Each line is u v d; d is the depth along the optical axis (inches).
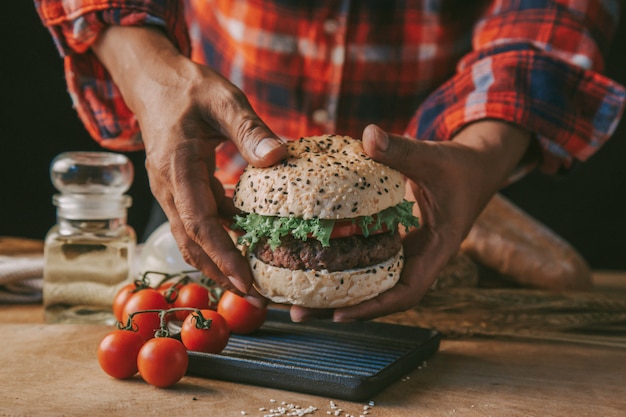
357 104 36.0
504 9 31.2
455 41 35.2
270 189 22.9
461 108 27.6
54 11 28.2
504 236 37.1
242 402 22.4
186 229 23.5
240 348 25.5
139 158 54.1
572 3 30.1
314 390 22.8
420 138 29.3
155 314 26.6
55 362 25.2
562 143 28.2
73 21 27.4
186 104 23.8
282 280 23.1
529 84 27.8
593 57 29.9
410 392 23.4
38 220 54.9
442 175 24.1
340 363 24.4
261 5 34.8
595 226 53.2
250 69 35.9
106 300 29.7
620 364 26.3
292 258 23.0
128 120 31.3
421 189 24.5
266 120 36.9
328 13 34.5
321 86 35.7
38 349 26.4
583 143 28.5
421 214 25.2
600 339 28.5
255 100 36.6
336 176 22.7
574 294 30.8
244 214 25.2
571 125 28.0
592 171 52.6
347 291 23.0
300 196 22.5
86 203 29.6
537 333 28.7
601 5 30.7
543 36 29.8
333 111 36.0
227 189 31.0
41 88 53.3
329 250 22.9
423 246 24.8
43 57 52.8
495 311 29.4
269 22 34.9
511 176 29.8
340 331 27.3
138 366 23.2
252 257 24.0
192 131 23.7
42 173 54.4
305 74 35.6
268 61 35.5
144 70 25.1
